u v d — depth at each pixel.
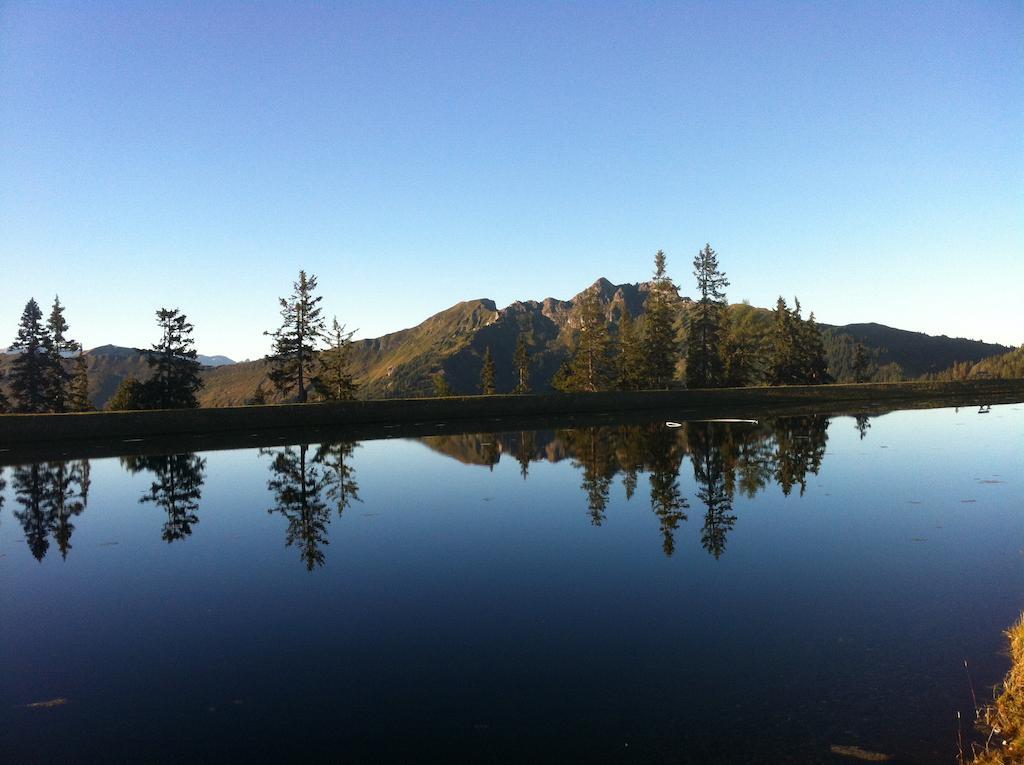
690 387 70.25
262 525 15.34
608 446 28.94
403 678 7.37
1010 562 11.16
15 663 8.04
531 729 6.19
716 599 9.66
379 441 33.00
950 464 21.73
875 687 6.82
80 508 17.73
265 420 40.25
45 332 59.16
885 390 60.69
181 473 23.50
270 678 7.46
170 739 6.17
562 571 11.25
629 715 6.40
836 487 18.09
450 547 12.98
